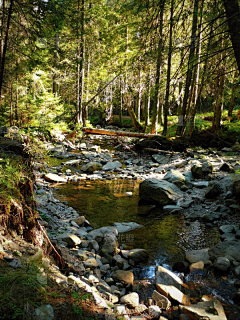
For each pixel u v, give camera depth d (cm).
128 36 1845
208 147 1534
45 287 257
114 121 3092
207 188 844
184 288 384
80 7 1850
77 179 1003
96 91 2420
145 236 562
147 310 321
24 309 215
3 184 318
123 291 364
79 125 1878
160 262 459
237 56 346
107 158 1414
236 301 354
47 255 342
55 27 686
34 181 368
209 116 2178
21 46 841
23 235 335
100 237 528
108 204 756
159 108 2473
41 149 365
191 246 521
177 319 318
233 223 619
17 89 1579
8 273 249
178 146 1482
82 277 344
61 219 591
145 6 435
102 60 2270
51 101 1711
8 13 683
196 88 1524
